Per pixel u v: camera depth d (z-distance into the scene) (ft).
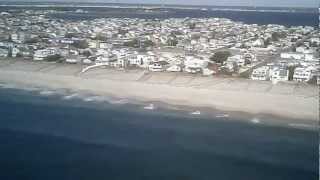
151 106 248.11
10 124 214.69
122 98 263.29
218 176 160.86
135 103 253.44
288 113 235.40
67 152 181.57
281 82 293.84
